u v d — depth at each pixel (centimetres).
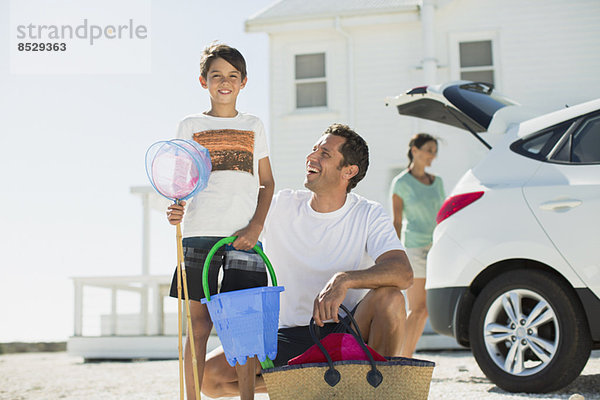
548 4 1147
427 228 537
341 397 238
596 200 412
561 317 418
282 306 328
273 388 241
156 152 281
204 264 296
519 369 429
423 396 244
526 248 428
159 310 948
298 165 1196
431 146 549
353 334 256
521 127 463
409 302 530
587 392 420
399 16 1159
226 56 334
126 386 571
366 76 1191
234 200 319
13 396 532
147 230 1014
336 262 323
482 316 443
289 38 1227
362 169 327
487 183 457
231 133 328
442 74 1159
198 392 275
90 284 975
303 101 1220
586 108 439
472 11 1162
